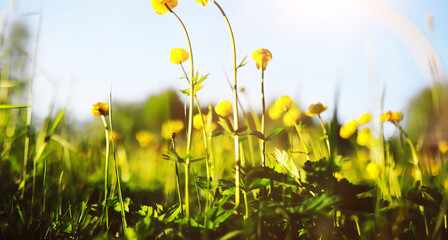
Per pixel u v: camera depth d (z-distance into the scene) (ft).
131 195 3.90
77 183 4.56
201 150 5.71
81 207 3.72
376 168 3.82
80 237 3.53
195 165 4.77
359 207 3.41
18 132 4.88
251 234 3.28
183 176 5.28
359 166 4.93
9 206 3.81
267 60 3.56
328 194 3.32
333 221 3.43
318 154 4.08
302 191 3.55
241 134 3.46
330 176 3.47
